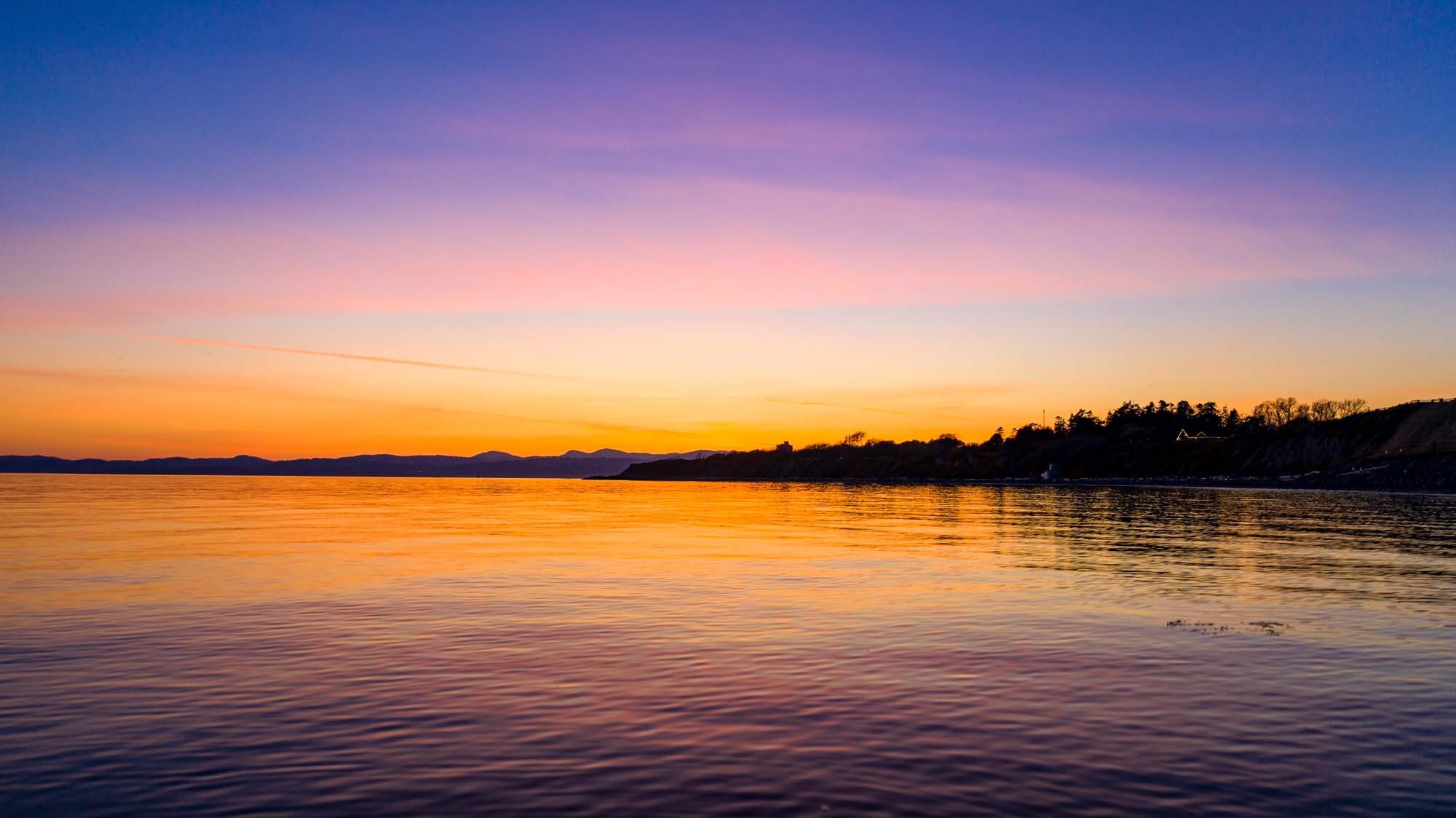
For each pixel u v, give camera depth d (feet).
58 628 67.26
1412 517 227.61
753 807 33.01
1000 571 107.96
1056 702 46.85
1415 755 38.86
